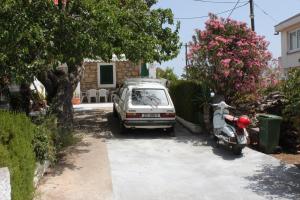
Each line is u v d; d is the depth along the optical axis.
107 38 11.14
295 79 12.38
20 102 14.73
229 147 12.03
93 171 10.23
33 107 15.09
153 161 11.32
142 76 26.97
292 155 12.07
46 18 9.77
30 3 9.38
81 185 9.14
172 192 8.83
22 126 7.49
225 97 14.72
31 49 9.85
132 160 11.38
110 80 26.91
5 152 6.17
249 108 14.35
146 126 14.45
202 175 10.05
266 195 8.59
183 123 16.77
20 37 9.01
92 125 16.86
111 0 11.40
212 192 8.83
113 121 17.88
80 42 10.21
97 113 20.33
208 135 14.73
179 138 14.34
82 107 23.00
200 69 14.60
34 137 9.18
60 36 10.21
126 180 9.60
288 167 10.63
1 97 14.61
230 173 10.20
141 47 13.81
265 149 12.38
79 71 14.66
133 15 14.39
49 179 9.47
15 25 8.95
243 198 8.44
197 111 15.53
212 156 11.81
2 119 6.80
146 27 15.04
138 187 9.12
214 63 14.23
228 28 14.32
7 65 9.55
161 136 14.70
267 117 12.33
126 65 26.95
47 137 9.70
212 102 14.52
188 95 16.05
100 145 13.14
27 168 7.06
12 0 8.77
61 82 13.97
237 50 14.09
